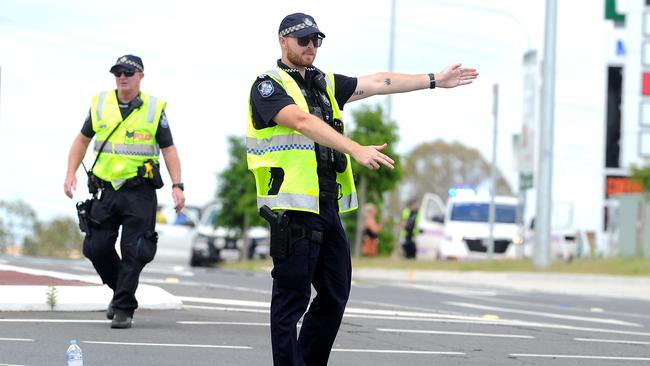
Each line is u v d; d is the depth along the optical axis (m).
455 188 81.50
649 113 107.50
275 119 15.38
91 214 23.53
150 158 23.47
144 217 23.33
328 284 16.06
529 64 70.94
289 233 15.57
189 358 19.86
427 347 22.94
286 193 15.53
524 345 24.08
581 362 21.78
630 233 80.38
